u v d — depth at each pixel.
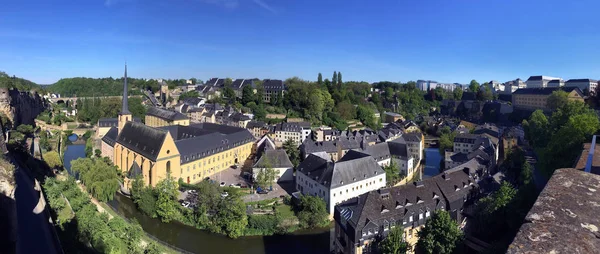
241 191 100.88
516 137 164.75
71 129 199.62
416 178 133.00
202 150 117.12
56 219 57.94
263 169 108.31
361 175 95.56
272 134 175.38
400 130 196.12
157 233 80.38
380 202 68.25
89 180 87.31
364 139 155.12
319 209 84.81
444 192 75.62
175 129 151.38
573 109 119.56
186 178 109.88
